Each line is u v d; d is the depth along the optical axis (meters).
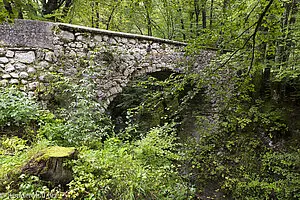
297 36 4.77
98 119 4.22
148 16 8.73
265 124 5.37
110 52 5.13
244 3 2.79
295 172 4.32
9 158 2.62
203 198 4.65
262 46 4.43
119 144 3.89
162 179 3.20
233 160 5.15
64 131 3.53
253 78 5.93
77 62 4.68
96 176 2.56
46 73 4.28
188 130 6.55
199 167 5.14
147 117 6.80
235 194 4.51
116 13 8.80
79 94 3.98
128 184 2.57
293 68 4.88
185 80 3.19
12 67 4.00
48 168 2.30
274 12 2.58
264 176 4.62
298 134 5.07
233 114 5.47
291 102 5.85
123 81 5.41
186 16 9.02
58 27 4.48
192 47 3.17
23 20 4.15
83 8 7.91
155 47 6.07
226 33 2.93
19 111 3.45
